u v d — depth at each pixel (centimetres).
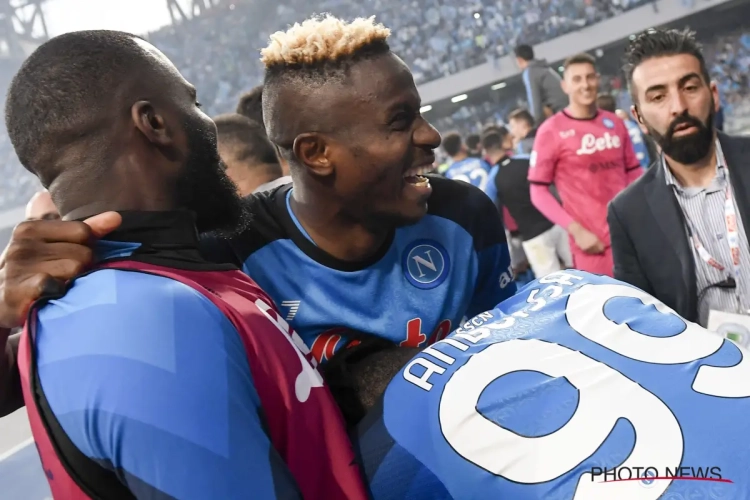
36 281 56
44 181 64
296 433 59
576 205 271
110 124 61
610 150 267
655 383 63
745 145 134
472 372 68
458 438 63
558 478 58
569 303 76
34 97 61
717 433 58
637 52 135
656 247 142
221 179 70
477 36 1026
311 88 74
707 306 141
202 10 1189
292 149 78
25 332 55
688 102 129
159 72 65
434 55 1055
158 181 63
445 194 94
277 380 59
